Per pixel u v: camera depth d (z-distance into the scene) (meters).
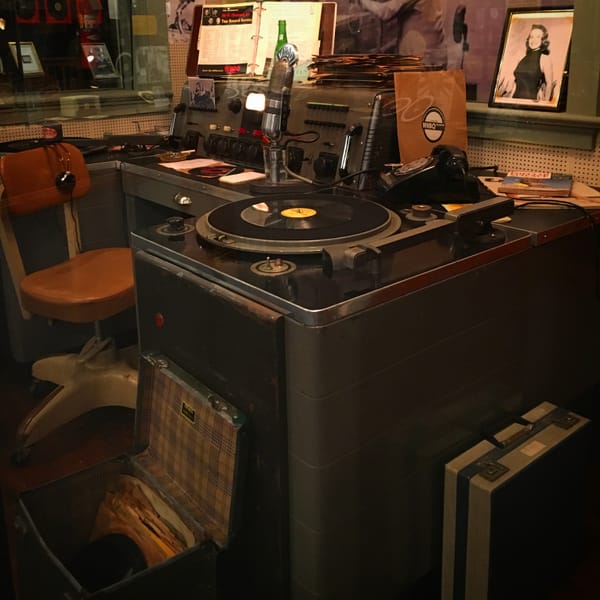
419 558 1.60
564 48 2.03
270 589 1.48
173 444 1.62
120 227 2.51
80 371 2.29
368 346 1.32
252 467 1.43
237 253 1.52
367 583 1.48
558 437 1.60
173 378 1.57
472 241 1.56
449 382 1.52
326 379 1.26
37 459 2.06
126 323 2.40
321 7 2.48
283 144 2.23
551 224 1.67
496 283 1.55
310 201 1.80
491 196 1.89
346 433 1.33
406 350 1.39
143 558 1.58
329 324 1.24
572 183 1.97
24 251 2.24
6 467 2.01
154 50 3.01
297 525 1.38
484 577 1.49
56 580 1.31
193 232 1.68
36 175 2.26
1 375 2.24
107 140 2.73
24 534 1.41
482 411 1.63
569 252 1.74
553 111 2.07
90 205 2.42
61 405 2.20
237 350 1.39
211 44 2.72
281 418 1.33
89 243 2.43
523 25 2.13
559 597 1.70
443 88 2.10
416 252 1.49
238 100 2.48
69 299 2.11
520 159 2.21
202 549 1.35
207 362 1.50
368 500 1.42
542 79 2.09
